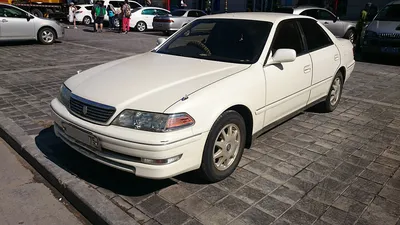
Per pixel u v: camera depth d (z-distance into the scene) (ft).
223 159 11.10
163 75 11.38
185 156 9.73
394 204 10.23
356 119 17.58
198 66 12.23
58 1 76.54
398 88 24.29
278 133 15.47
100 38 52.54
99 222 9.41
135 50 39.83
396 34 33.04
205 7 94.27
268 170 12.05
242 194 10.55
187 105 9.73
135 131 9.45
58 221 9.77
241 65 12.30
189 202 10.09
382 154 13.55
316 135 15.33
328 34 17.54
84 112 10.36
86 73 12.57
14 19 40.34
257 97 11.94
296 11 42.29
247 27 13.85
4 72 26.21
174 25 59.72
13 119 16.21
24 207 10.34
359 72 29.81
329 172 12.01
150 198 10.27
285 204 10.09
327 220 9.43
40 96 19.99
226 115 10.77
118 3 74.02
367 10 44.29
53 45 42.86
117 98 10.08
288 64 13.66
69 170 11.68
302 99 15.01
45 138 14.14
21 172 12.40
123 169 9.84
